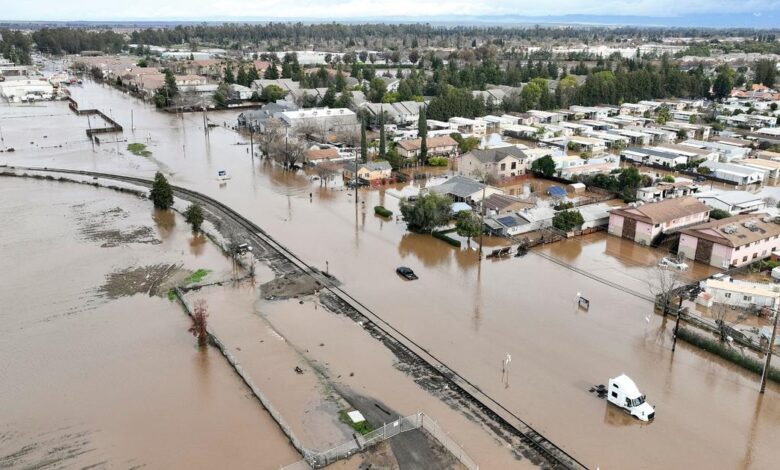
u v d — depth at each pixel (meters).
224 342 42.78
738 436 33.91
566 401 36.78
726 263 57.31
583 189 85.88
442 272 56.22
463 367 40.22
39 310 47.12
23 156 98.75
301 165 97.88
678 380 39.31
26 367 39.47
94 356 40.84
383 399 36.59
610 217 68.12
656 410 36.12
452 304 49.53
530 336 44.50
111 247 60.47
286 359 40.81
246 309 48.00
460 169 93.56
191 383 37.97
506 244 64.12
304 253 60.09
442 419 34.78
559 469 30.95
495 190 76.56
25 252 58.56
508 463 31.31
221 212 72.81
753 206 75.25
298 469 30.20
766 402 37.16
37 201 75.06
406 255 60.41
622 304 50.16
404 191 84.69
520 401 36.66
